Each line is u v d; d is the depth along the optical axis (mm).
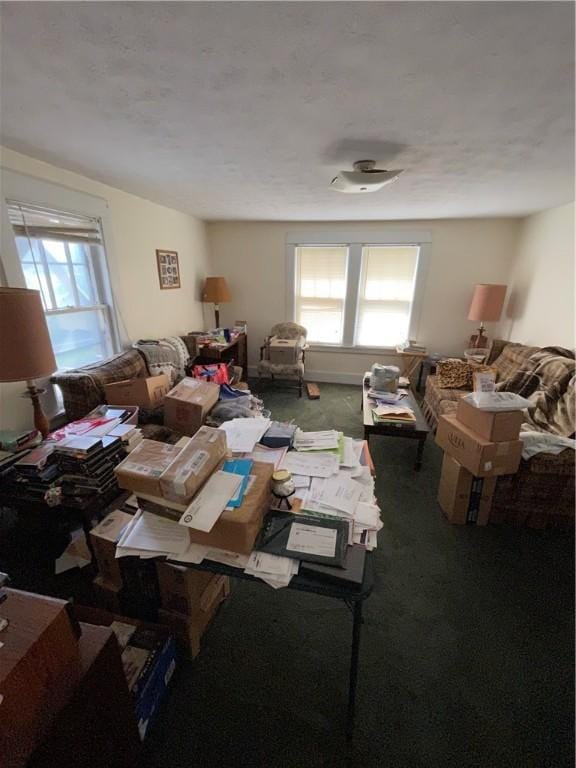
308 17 920
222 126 1638
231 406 2441
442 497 2182
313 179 2508
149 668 1104
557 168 2156
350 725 1080
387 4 869
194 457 1068
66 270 2480
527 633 1430
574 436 2086
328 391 4426
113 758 852
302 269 4535
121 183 2654
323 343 4691
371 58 1101
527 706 1186
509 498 1981
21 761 581
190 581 1228
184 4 876
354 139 1779
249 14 914
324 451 1448
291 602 1563
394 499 2289
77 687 706
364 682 1255
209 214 3951
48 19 930
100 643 795
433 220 3971
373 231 4117
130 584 1324
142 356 2891
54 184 2234
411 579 1685
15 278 2025
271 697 1207
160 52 1078
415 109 1444
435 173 2299
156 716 1139
